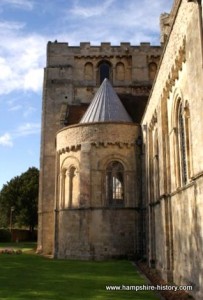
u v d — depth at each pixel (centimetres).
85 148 3462
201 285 1369
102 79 4975
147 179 2966
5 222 8969
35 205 8500
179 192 1808
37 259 3356
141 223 3325
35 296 1580
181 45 1639
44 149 4588
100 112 3888
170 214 2069
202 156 1305
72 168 3566
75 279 2095
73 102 4800
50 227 4328
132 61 4953
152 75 4962
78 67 4950
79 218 3362
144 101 4544
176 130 1962
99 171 3416
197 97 1371
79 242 3322
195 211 1452
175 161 1952
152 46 4997
